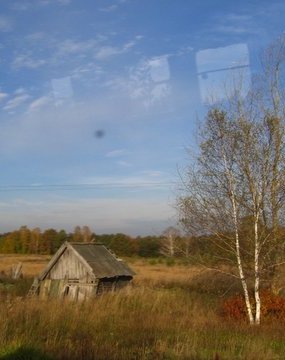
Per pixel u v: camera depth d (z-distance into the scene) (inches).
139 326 545.0
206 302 844.6
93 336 472.7
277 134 743.7
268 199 749.3
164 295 808.9
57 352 376.8
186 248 815.1
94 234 2475.4
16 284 1250.0
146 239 2471.7
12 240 2807.6
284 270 778.2
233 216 757.3
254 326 629.0
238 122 753.6
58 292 1062.4
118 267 1115.9
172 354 400.5
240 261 733.3
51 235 2770.7
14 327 465.7
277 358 420.2
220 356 401.1
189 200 781.9
